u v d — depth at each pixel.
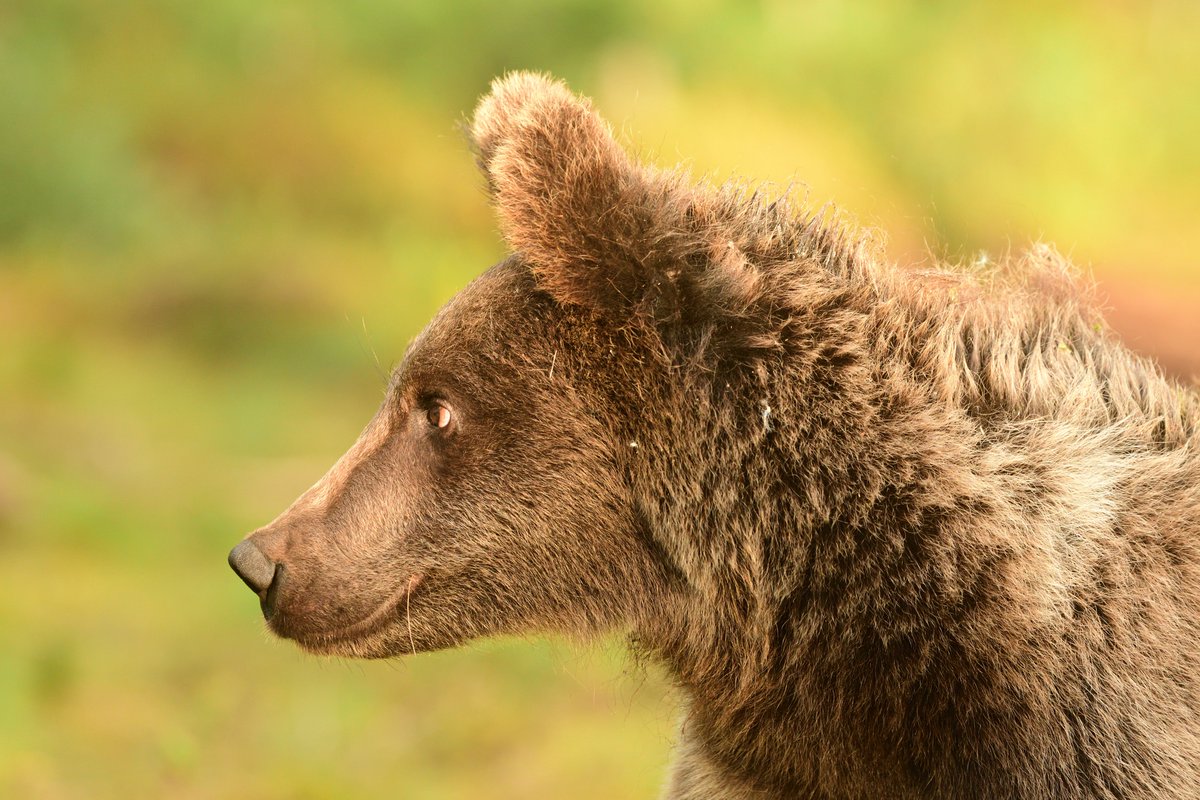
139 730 11.31
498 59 29.53
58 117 24.45
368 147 27.34
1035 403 6.96
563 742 11.94
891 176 30.11
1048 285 7.68
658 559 7.30
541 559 7.37
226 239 24.36
